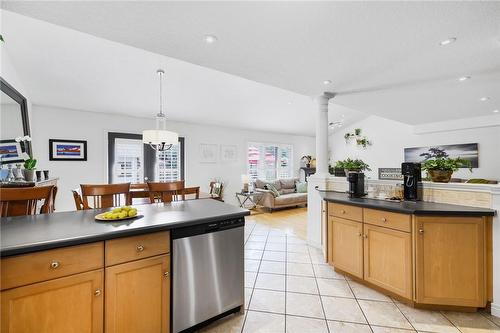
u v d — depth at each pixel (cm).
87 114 447
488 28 173
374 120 723
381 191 259
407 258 194
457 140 564
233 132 648
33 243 108
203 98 449
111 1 142
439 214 185
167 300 150
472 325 176
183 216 167
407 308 198
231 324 178
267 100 499
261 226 464
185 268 157
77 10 151
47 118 411
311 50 209
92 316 124
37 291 109
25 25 236
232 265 181
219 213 177
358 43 197
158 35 184
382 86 306
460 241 184
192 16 159
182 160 562
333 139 837
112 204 239
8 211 172
